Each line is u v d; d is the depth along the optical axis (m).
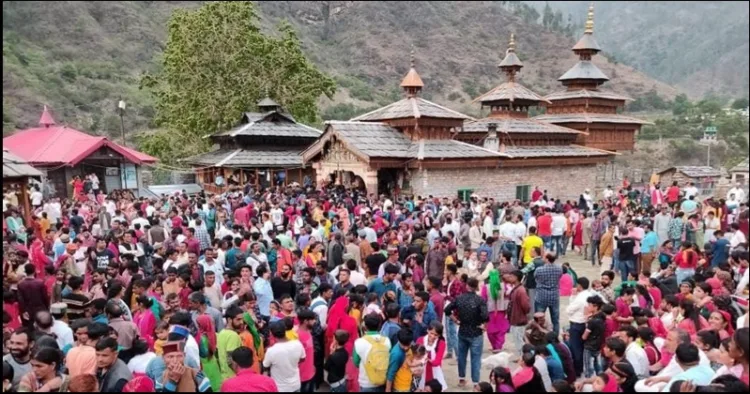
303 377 8.55
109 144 32.34
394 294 9.70
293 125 38.72
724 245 14.24
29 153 31.98
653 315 9.34
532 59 138.75
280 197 24.09
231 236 14.02
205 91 41.44
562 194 34.47
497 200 30.53
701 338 7.38
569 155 34.25
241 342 8.12
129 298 10.09
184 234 15.02
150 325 8.74
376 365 7.99
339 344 8.47
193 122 41.44
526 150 33.59
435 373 8.60
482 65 126.56
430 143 28.83
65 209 20.92
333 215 19.36
